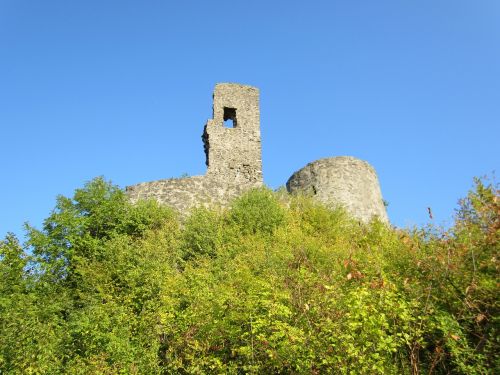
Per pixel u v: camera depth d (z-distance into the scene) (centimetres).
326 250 1504
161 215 1962
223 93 2798
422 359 862
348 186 2438
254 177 2656
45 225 1828
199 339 1014
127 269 1555
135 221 1930
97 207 1920
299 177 2591
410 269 981
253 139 2745
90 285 1563
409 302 848
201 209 1948
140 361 1038
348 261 921
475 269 841
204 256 1667
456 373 826
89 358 1059
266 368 895
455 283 879
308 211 2011
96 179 2016
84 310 1371
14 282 1512
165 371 1056
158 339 1102
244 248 1650
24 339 1077
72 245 1750
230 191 2183
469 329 834
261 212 1891
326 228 1911
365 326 767
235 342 956
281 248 1547
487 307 821
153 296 1320
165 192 2117
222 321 977
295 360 823
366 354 768
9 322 1119
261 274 1256
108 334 1083
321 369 809
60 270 1686
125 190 2177
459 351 782
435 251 950
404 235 1038
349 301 784
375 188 2575
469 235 918
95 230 1898
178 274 1510
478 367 759
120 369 1016
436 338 855
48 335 1147
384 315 783
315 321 836
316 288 898
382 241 1500
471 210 1045
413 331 813
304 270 987
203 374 951
